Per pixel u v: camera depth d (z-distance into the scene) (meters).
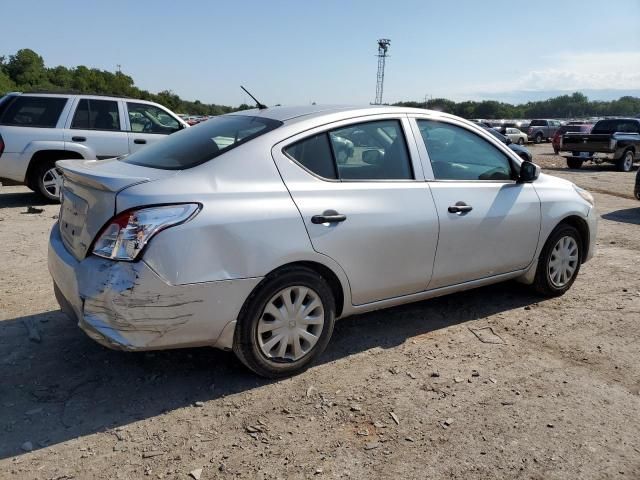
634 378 3.68
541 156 26.80
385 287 3.90
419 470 2.73
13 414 3.11
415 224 3.92
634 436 3.03
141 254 2.95
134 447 2.86
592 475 2.71
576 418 3.19
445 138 4.33
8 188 11.20
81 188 3.30
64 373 3.58
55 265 3.41
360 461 2.79
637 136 19.25
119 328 2.98
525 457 2.83
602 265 6.36
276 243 3.31
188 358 3.83
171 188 3.09
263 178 3.38
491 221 4.39
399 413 3.22
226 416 3.16
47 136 9.12
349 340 4.20
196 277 3.07
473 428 3.08
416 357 3.94
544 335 4.36
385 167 3.93
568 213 4.99
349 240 3.61
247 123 3.83
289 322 3.50
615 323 4.61
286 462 2.77
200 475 2.66
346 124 3.80
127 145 9.80
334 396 3.39
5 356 3.78
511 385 3.57
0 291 5.00
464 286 4.44
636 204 11.45
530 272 4.92
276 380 3.56
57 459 2.75
